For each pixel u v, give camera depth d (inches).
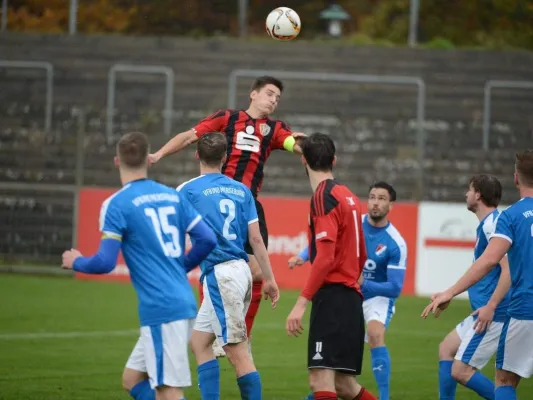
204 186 748.0
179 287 613.0
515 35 2940.5
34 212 2085.4
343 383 713.6
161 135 2202.3
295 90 2431.1
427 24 2935.5
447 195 2166.6
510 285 711.1
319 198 685.3
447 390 812.6
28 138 2262.6
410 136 2322.8
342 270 693.9
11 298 1611.7
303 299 675.4
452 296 685.3
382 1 3006.9
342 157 2246.6
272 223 1831.9
